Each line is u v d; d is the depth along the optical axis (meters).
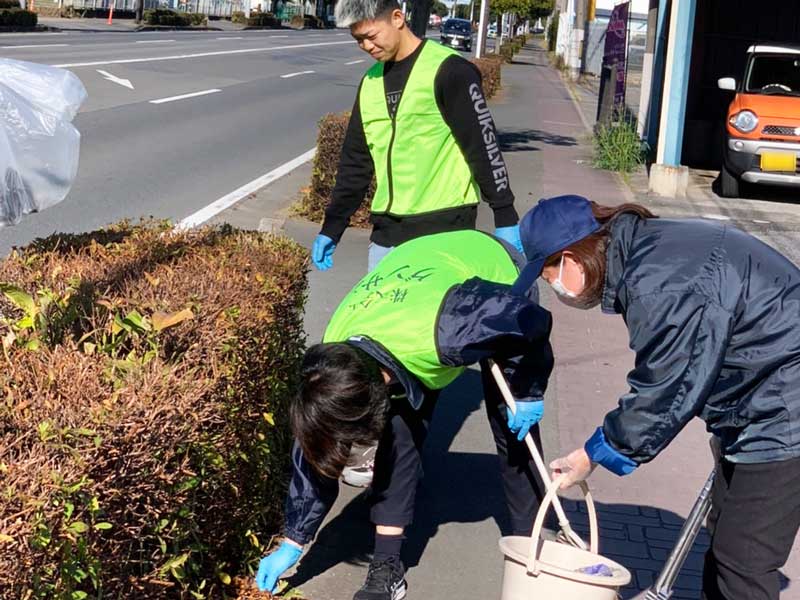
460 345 3.44
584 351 7.21
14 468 2.46
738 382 2.90
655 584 3.47
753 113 14.38
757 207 14.27
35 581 2.41
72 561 2.55
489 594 4.02
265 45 42.66
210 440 3.23
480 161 4.39
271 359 3.94
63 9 50.38
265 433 3.95
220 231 5.13
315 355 3.13
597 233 2.96
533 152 17.84
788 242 12.02
